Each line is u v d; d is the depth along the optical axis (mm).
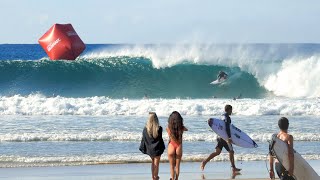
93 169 58906
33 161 62500
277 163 43781
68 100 111312
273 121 93625
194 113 100875
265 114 102438
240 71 157500
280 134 43812
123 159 63750
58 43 83438
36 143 72688
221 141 58094
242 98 138250
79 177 54594
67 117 96438
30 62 159375
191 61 161125
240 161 64188
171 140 50156
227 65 158875
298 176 43656
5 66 158000
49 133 78688
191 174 56469
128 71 160625
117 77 160000
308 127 87562
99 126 85812
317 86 148375
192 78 159250
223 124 58125
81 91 156250
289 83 151000
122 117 96438
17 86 156625
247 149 71000
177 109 101500
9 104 104562
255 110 102375
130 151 68188
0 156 64188
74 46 84000
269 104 108875
